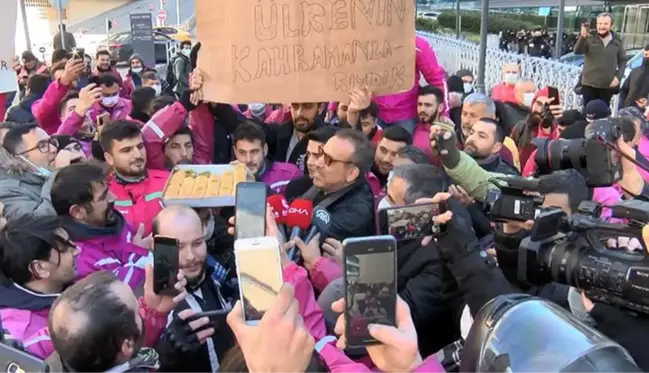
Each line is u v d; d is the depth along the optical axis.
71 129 4.53
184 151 3.74
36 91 6.70
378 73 3.12
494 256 2.21
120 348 1.75
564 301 2.10
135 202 3.32
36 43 19.33
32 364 1.17
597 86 8.76
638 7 15.48
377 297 1.41
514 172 3.85
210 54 3.13
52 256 2.18
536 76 11.27
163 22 30.34
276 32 3.03
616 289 1.57
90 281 1.82
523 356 1.07
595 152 2.33
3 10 3.76
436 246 2.26
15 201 3.23
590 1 16.48
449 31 27.53
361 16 3.05
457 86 6.59
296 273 2.02
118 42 21.69
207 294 2.40
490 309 1.22
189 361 2.04
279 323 1.08
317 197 3.10
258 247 1.32
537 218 1.80
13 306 2.11
